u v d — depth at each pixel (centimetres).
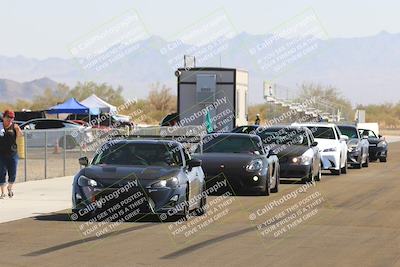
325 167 5003
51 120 7069
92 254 1991
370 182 4453
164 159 2784
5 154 3344
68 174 4797
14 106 15788
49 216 2780
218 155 3581
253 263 1881
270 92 8912
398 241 2241
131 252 2028
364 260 1928
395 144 11125
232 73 6344
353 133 5972
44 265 1831
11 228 2466
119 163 2780
